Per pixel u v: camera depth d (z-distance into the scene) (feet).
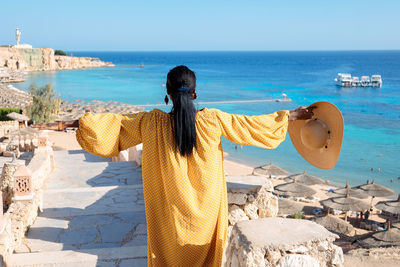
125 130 7.72
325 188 103.76
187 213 7.39
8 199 33.65
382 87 403.75
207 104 254.88
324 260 8.29
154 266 7.81
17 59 496.64
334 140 9.91
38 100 144.05
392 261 55.57
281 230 8.55
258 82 444.14
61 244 18.74
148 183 7.73
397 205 75.92
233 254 8.70
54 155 46.37
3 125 117.50
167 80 7.72
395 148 148.97
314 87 392.68
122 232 20.13
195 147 7.33
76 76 484.33
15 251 17.65
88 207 23.97
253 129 7.96
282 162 131.44
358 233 73.87
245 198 14.78
